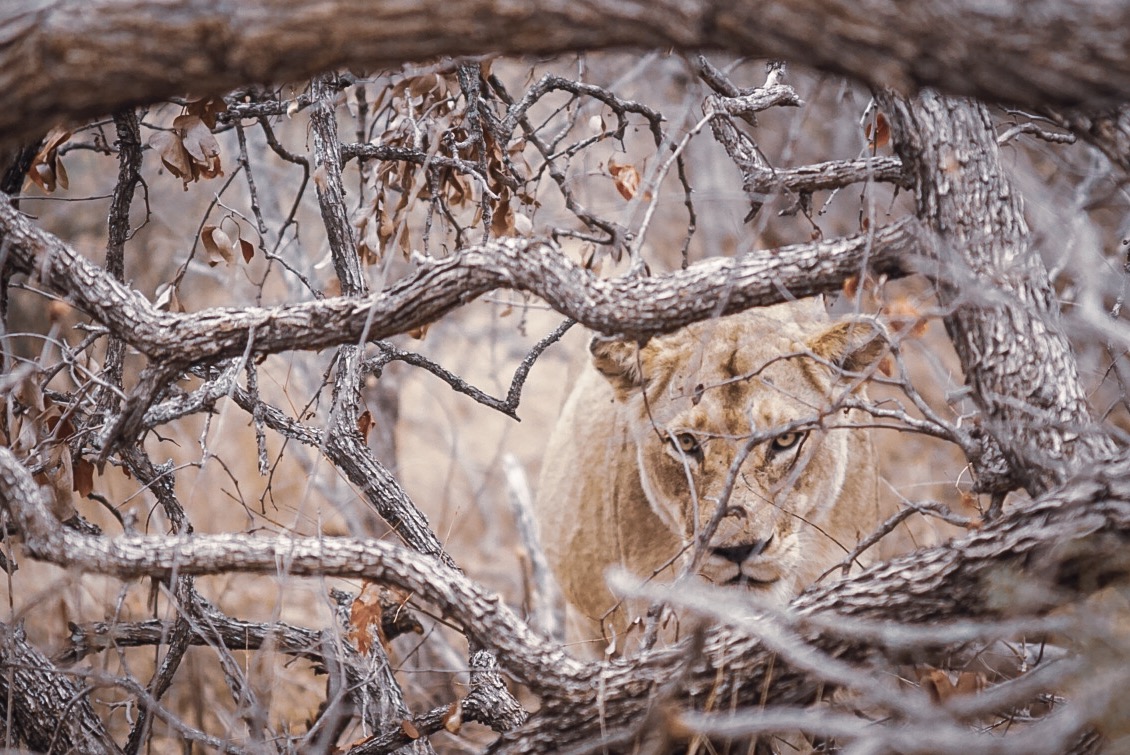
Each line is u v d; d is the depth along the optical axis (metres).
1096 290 4.89
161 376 5.92
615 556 8.80
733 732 4.80
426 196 7.96
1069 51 3.99
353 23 4.18
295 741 7.19
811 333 8.41
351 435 7.22
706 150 13.36
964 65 4.07
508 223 7.50
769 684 5.32
